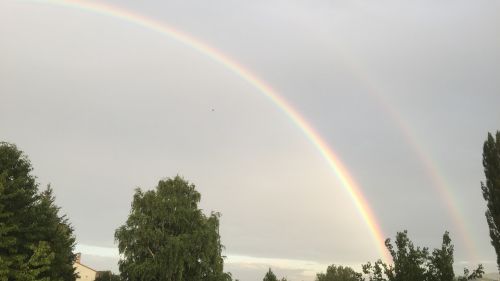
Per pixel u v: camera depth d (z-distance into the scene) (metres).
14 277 30.16
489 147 44.03
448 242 22.00
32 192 37.75
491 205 42.00
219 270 56.31
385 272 22.77
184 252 52.97
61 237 46.94
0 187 31.48
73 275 57.53
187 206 59.28
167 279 51.81
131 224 55.94
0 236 30.33
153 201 57.22
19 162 37.38
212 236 56.59
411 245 22.72
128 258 54.22
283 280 80.69
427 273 21.75
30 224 35.66
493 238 41.09
